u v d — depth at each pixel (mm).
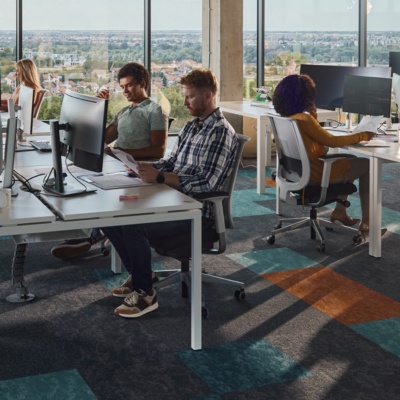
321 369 3523
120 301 4387
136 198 3701
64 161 4746
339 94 6973
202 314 4141
